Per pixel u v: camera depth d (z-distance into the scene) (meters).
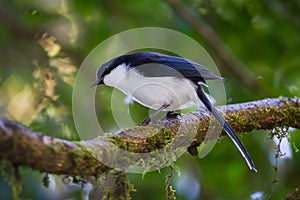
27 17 11.56
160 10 12.03
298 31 12.45
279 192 11.27
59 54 11.46
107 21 11.71
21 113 10.62
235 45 12.56
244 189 11.52
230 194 11.51
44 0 11.70
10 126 5.03
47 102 10.57
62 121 10.20
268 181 11.48
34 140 5.16
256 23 12.47
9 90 11.01
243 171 11.59
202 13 12.42
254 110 7.84
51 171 5.39
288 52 12.34
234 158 11.62
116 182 5.93
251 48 12.55
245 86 11.91
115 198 5.89
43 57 11.38
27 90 10.96
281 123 7.95
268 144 11.55
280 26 12.45
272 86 11.98
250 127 7.82
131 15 11.90
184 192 11.22
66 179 6.19
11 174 5.17
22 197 9.22
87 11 11.66
